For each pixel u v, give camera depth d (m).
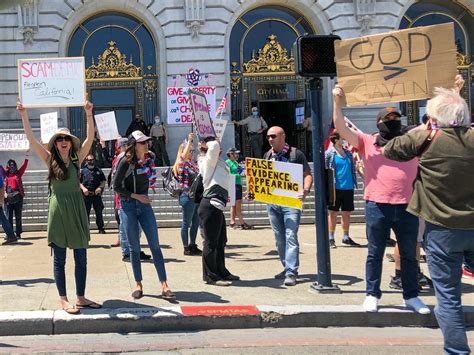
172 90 11.41
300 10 19.19
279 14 19.52
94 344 5.43
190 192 7.80
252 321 5.98
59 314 5.89
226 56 18.50
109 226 13.70
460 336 4.18
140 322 5.85
